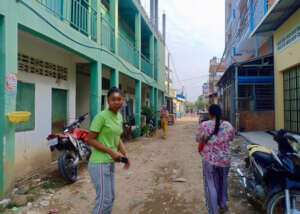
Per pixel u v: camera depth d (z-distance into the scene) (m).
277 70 9.62
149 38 14.90
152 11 15.33
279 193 2.61
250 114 10.87
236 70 11.04
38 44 5.25
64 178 4.21
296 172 2.46
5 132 3.35
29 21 3.84
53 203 3.46
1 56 3.34
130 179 4.66
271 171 2.72
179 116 35.88
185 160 6.33
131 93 14.40
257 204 3.24
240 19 15.27
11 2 3.46
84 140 5.15
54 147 4.41
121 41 9.22
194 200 3.63
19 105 4.70
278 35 9.47
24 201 3.42
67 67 6.50
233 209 3.26
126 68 9.37
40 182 4.35
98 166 2.39
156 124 15.13
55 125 6.09
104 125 2.40
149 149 8.00
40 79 5.33
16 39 3.57
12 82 3.48
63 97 6.47
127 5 10.27
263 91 11.34
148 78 13.19
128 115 13.31
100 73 6.88
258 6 11.42
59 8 5.57
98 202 2.35
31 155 4.98
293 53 8.13
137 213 3.21
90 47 6.16
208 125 2.96
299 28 7.68
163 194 3.88
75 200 3.58
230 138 2.94
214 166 2.91
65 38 4.93
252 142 7.77
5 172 3.34
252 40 12.05
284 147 2.71
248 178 3.50
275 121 9.84
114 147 2.58
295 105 8.43
